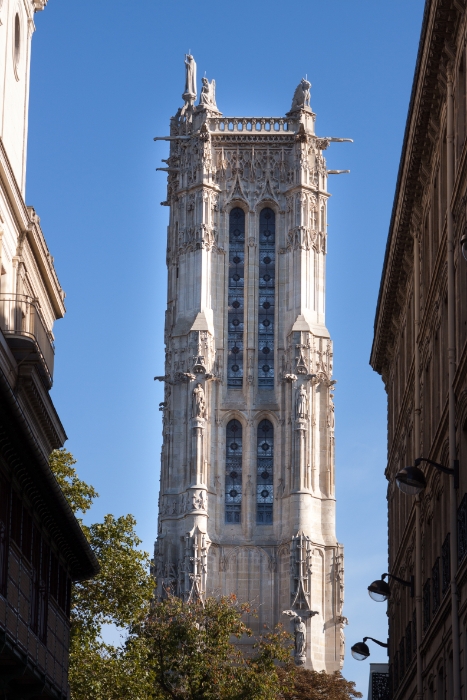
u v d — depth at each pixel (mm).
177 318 186375
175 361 184250
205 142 189750
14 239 68938
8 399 45250
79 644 82188
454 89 57094
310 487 181125
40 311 69250
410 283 75250
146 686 83438
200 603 97375
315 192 189875
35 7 75062
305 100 192250
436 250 63781
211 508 181750
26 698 55312
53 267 76375
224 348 186500
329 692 153000
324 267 189625
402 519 79750
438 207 62812
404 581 68938
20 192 68000
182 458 181375
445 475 58250
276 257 189125
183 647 93062
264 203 190125
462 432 53500
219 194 190250
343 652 178750
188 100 194250
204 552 176375
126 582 85312
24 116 73438
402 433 78188
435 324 62375
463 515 52156
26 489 52250
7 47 68688
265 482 183375
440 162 61250
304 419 182000
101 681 80812
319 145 191375
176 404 183250
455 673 52812
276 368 186250
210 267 187375
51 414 68562
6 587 47719
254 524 182125
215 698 92500
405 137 66375
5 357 60031
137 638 86250
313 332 185250
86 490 85375
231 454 184125
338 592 180250
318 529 181750
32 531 54062
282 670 153875
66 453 85938
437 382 62500
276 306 187875
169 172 192625
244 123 191625
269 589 180500
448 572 56062
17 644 49438
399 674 76125
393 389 86062
